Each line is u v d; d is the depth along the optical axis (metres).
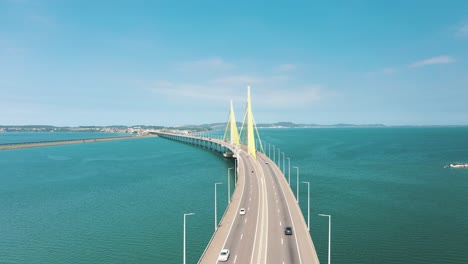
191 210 93.69
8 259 64.94
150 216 88.69
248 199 89.31
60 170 169.12
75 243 71.81
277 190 99.81
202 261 52.81
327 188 118.06
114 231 78.19
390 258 63.25
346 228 77.75
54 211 94.38
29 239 74.25
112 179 142.12
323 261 62.28
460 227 78.00
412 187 119.44
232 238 62.09
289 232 63.31
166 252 67.19
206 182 133.12
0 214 92.00
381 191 113.31
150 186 126.38
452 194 108.81
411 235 73.50
